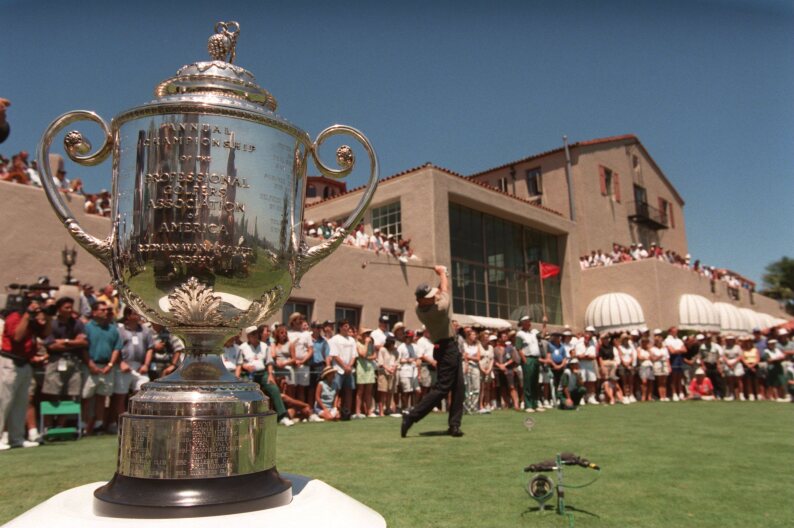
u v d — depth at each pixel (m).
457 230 20.95
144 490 1.15
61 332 6.87
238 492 1.17
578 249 26.58
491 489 3.45
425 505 3.04
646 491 3.50
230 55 1.60
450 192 19.59
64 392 6.67
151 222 1.26
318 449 5.25
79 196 10.80
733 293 33.25
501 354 12.16
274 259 1.35
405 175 19.47
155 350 8.28
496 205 21.72
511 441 5.91
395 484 3.60
